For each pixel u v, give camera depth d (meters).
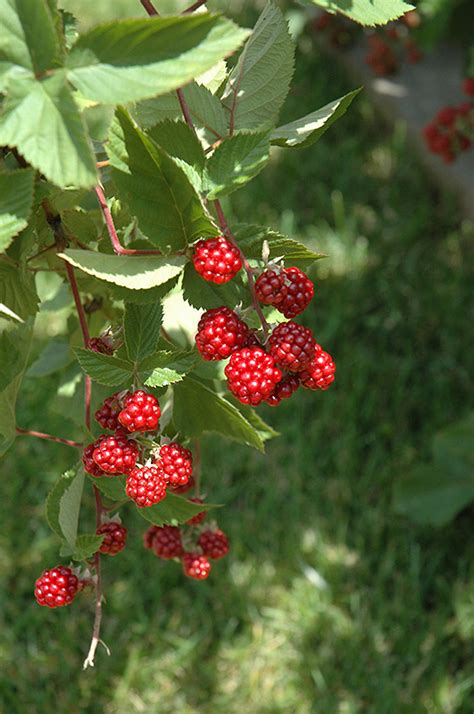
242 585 1.40
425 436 1.61
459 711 1.25
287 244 0.67
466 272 1.91
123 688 1.29
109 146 0.63
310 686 1.29
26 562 1.43
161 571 1.41
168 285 0.67
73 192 0.71
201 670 1.31
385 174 2.19
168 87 0.58
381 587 1.38
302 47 2.61
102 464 0.67
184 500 0.72
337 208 2.02
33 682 1.30
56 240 0.73
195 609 1.37
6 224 0.61
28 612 1.36
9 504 1.49
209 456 1.57
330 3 0.67
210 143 0.71
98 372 0.67
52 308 0.90
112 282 0.64
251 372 0.64
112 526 0.73
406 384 1.71
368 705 1.26
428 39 1.93
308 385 0.67
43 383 1.64
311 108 2.38
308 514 1.48
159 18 0.58
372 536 1.45
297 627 1.34
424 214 2.04
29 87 0.58
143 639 1.34
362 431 1.63
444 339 1.77
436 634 1.32
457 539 1.47
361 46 2.52
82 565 0.74
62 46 0.60
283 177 2.17
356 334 1.80
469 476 1.45
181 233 0.65
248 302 0.68
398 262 1.94
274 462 1.56
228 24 0.58
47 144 0.58
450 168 2.08
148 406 0.66
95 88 0.58
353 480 1.54
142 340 0.68
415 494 1.46
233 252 0.64
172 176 0.63
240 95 0.72
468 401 1.67
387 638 1.33
